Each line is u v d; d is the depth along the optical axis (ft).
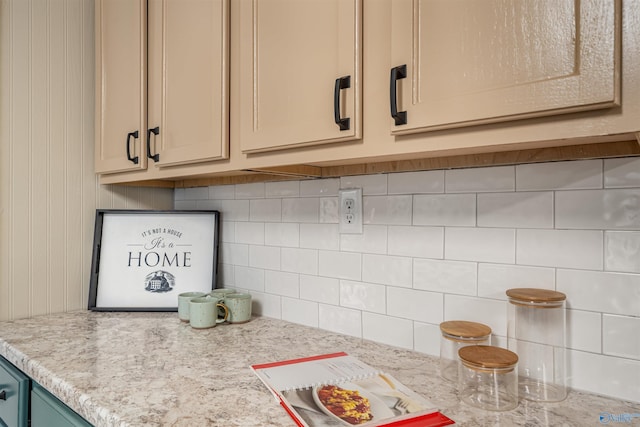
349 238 4.05
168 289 5.11
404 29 2.43
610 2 1.78
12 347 3.61
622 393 2.63
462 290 3.32
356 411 2.38
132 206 5.57
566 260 2.84
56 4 4.81
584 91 1.84
